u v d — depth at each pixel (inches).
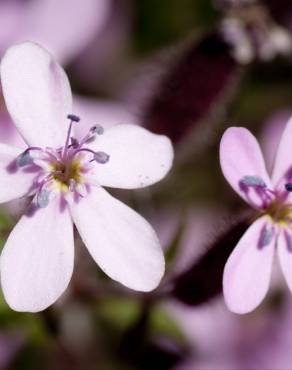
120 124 3.3
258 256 3.2
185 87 3.8
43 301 3.2
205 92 3.8
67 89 3.3
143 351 3.8
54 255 3.2
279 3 4.0
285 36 4.0
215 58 3.8
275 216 3.3
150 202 4.0
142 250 3.2
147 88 3.9
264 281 3.2
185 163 4.2
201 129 3.9
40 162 3.3
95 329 3.9
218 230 3.4
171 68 3.8
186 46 3.9
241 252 3.2
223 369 4.2
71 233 3.2
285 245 3.3
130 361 3.8
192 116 3.8
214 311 4.1
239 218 3.4
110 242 3.2
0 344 4.1
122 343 3.8
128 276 3.2
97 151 3.3
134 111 4.0
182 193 4.2
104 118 4.2
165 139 3.3
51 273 3.2
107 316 3.9
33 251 3.2
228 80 3.8
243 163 3.3
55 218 3.2
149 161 3.3
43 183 3.3
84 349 4.0
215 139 3.9
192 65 3.8
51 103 3.3
